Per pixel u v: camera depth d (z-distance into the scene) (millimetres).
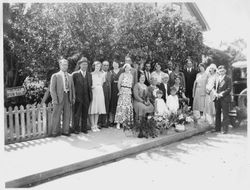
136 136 7715
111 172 5484
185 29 11758
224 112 8758
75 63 9953
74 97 7836
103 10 10406
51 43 10180
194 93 10273
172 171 5520
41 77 10438
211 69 9711
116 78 8797
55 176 5242
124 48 11062
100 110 8305
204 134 8789
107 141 7172
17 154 6078
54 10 10094
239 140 7934
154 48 11367
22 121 7254
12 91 10086
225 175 5289
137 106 8516
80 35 10055
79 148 6547
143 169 5648
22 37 10148
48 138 7512
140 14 11102
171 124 8156
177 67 10703
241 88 11086
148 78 9805
